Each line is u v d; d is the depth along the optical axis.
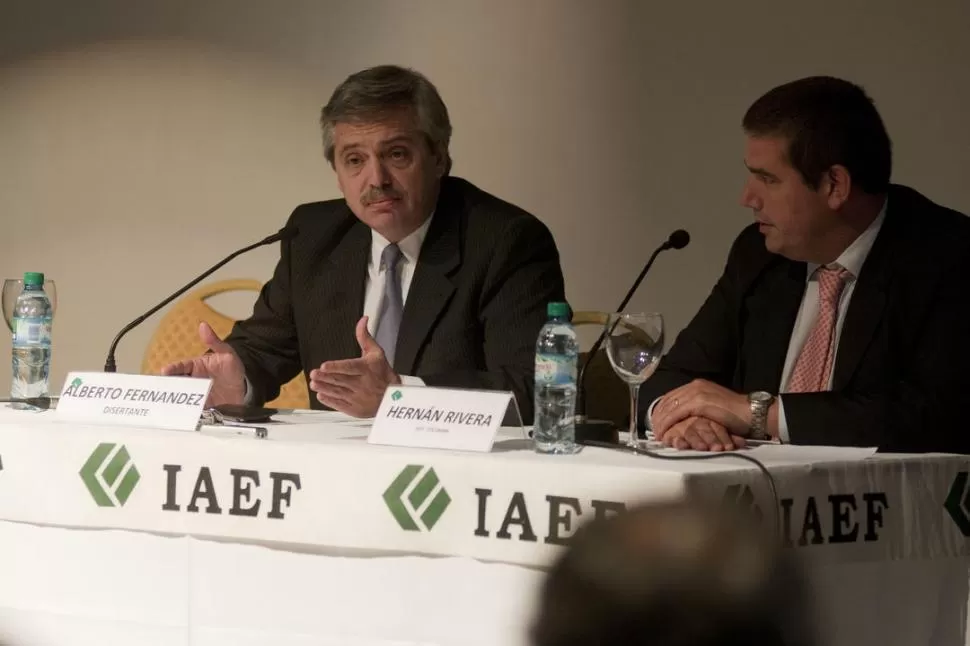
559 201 11.28
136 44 12.18
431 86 7.38
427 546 4.68
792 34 10.50
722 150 10.75
